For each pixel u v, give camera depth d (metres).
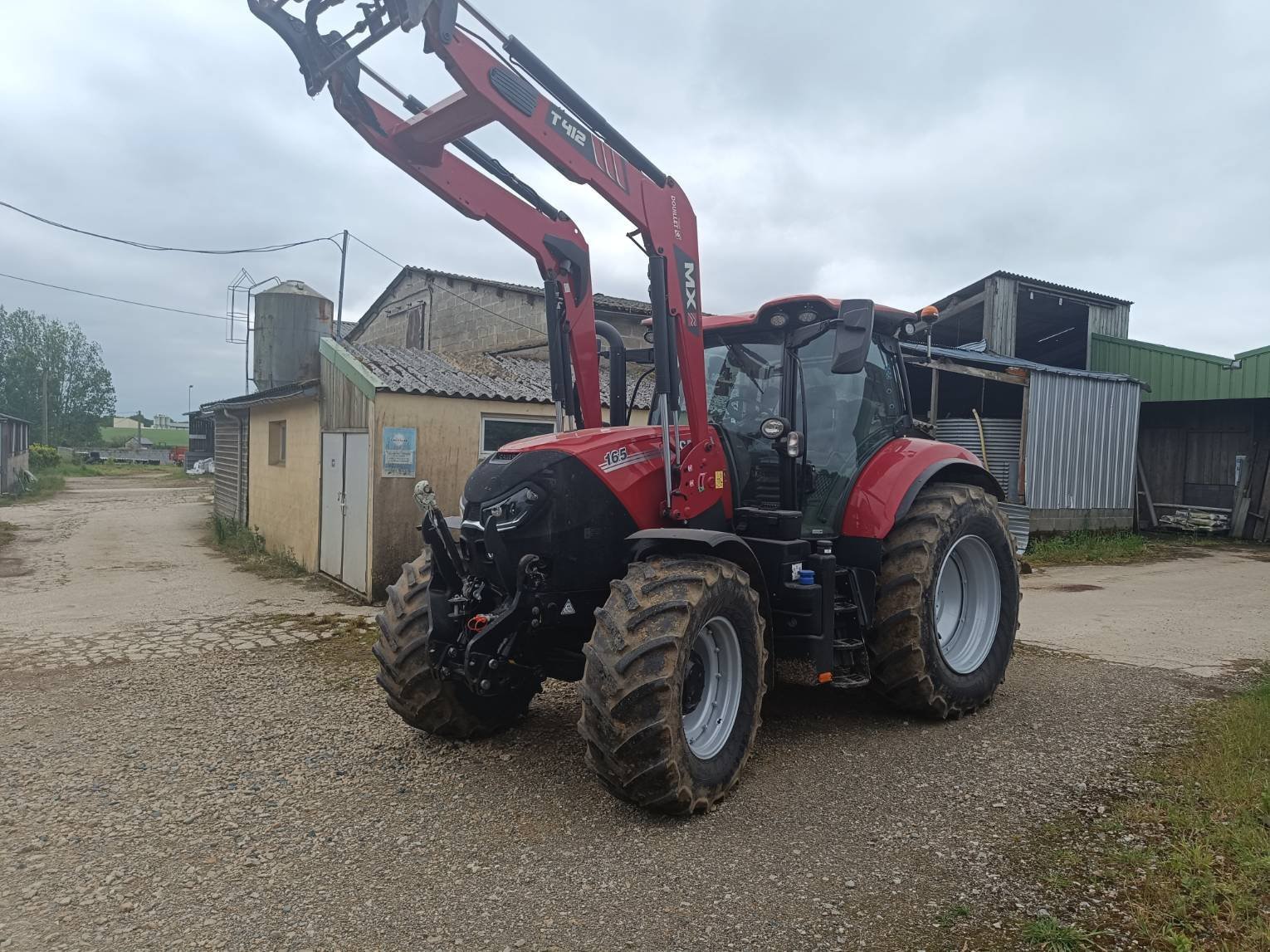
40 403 67.00
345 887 2.99
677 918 2.77
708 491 4.14
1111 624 7.47
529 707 4.90
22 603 8.73
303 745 4.46
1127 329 18.72
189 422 42.09
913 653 4.49
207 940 2.67
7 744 4.47
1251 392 14.94
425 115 3.71
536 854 3.22
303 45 3.62
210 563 11.85
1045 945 2.55
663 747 3.32
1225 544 14.50
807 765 4.09
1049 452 13.91
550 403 9.90
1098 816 3.43
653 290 4.02
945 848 3.21
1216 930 2.61
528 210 4.44
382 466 8.80
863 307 4.07
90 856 3.23
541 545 3.76
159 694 5.41
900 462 4.87
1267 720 4.31
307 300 14.14
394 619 4.38
